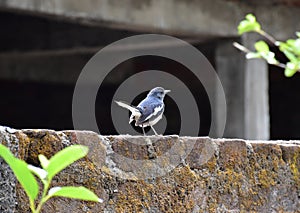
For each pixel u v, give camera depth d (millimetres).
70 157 3291
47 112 26906
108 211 4625
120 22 15820
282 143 6090
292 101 28641
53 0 14727
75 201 4434
